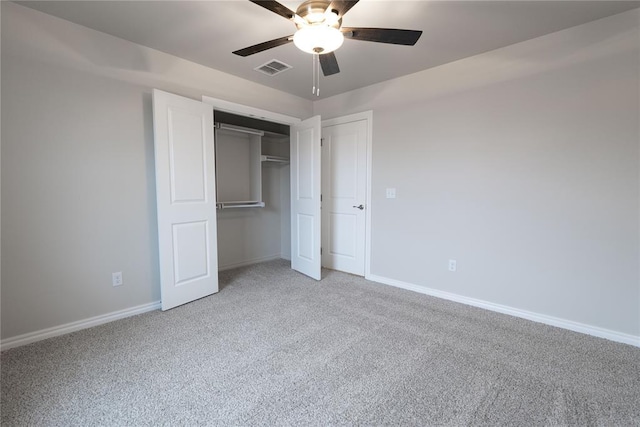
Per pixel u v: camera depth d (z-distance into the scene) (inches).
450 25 86.4
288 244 188.1
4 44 77.2
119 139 97.5
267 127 179.3
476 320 99.1
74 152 89.1
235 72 122.6
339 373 70.7
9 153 79.1
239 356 77.8
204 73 116.8
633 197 81.7
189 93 113.0
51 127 84.9
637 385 66.6
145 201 104.5
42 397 62.1
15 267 81.3
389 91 130.8
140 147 102.3
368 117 139.1
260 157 166.7
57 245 87.5
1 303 79.9
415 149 124.0
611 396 63.2
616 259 84.9
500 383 67.2
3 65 77.3
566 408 59.7
